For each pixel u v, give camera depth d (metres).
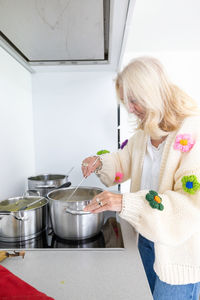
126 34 0.84
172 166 0.65
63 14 0.65
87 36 0.81
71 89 1.37
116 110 1.39
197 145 0.60
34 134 1.39
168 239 0.54
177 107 0.68
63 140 1.40
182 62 2.08
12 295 0.38
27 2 0.58
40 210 0.77
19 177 1.16
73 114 1.39
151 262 0.84
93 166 0.98
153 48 2.01
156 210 0.56
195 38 1.80
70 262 0.58
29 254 0.63
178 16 1.51
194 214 0.53
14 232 0.72
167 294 0.69
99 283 0.49
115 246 0.68
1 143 0.95
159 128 0.70
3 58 0.97
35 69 1.29
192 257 0.62
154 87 0.63
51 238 0.75
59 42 0.87
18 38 0.82
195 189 0.54
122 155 1.01
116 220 0.92
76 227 0.71
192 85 2.09
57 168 1.41
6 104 1.00
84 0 0.57
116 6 0.65
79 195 0.95
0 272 0.44
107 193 0.61
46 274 0.52
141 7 1.40
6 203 0.83
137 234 0.78
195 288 0.68
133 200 0.58
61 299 0.43
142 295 0.45
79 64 1.20
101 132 1.40
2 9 0.62
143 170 0.82
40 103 1.38
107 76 1.36
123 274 0.52
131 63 0.67
